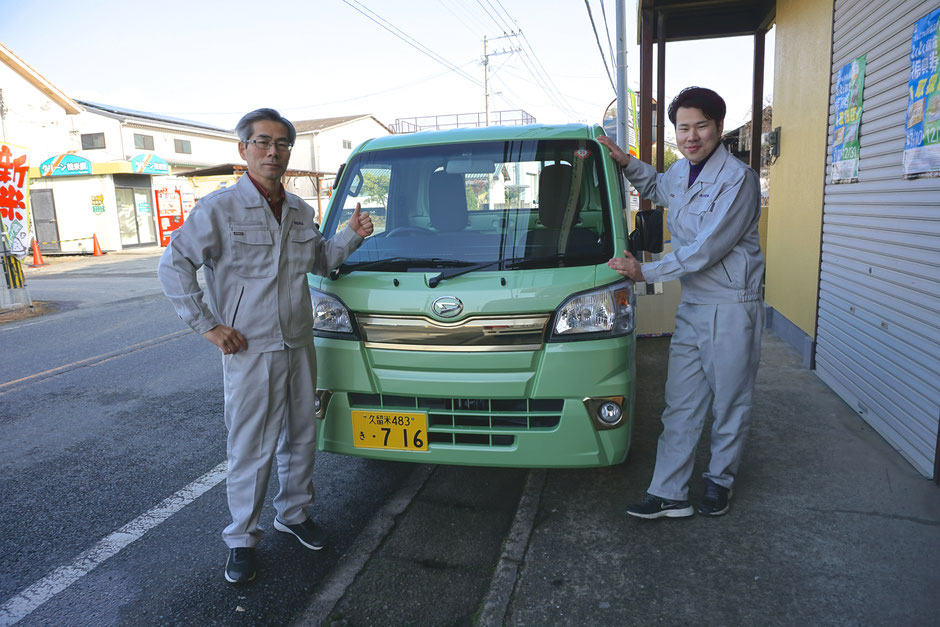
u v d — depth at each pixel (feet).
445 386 8.89
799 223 17.46
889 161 11.51
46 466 12.71
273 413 8.52
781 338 19.22
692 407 9.39
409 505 10.61
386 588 8.32
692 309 9.20
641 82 23.15
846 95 13.83
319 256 9.23
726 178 8.61
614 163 10.68
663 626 7.23
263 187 8.30
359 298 9.18
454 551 9.20
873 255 12.21
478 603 7.99
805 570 8.05
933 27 9.71
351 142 121.08
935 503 9.45
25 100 70.64
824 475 10.47
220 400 16.70
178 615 7.95
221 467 12.53
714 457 9.50
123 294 37.24
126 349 22.88
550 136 10.89
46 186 70.03
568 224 9.91
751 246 8.90
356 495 11.14
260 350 8.22
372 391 9.23
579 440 8.83
